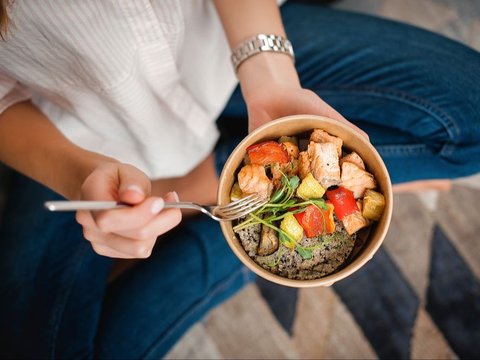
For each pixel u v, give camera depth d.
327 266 0.41
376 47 0.65
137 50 0.47
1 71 0.48
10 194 0.74
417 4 0.95
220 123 0.74
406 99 0.61
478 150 0.60
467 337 0.80
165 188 0.69
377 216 0.40
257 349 0.82
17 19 0.41
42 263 0.66
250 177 0.40
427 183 0.78
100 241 0.38
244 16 0.53
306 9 0.72
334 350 0.81
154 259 0.73
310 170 0.41
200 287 0.71
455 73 0.61
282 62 0.53
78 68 0.47
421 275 0.84
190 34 0.54
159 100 0.56
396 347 0.80
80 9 0.41
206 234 0.72
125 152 0.62
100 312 0.70
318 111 0.47
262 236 0.41
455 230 0.85
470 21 0.94
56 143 0.52
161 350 0.69
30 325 0.64
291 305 0.83
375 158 0.40
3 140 0.52
